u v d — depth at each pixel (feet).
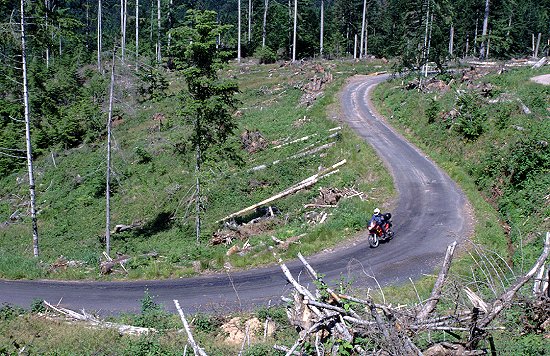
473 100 103.04
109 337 42.80
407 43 155.22
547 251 28.27
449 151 98.48
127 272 68.28
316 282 29.66
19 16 77.66
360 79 186.19
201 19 80.02
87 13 253.65
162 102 164.25
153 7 247.70
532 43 252.21
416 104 124.26
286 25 261.85
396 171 93.09
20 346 42.06
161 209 107.76
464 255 58.08
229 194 101.71
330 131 118.52
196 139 86.02
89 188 124.16
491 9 209.05
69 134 152.66
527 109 91.09
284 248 68.18
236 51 271.08
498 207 74.33
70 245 98.27
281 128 132.36
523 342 27.99
